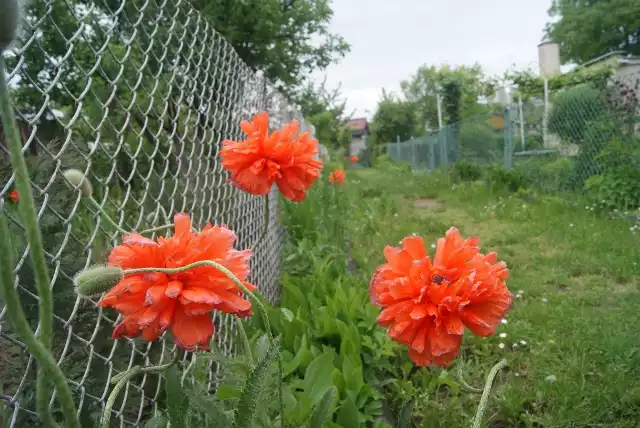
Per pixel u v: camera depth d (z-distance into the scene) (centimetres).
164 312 98
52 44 186
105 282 83
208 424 123
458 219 786
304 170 206
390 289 131
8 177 140
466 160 1409
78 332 157
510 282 453
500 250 572
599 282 453
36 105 173
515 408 258
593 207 731
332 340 271
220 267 94
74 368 150
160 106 219
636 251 515
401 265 139
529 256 540
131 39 160
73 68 203
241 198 311
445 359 132
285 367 225
